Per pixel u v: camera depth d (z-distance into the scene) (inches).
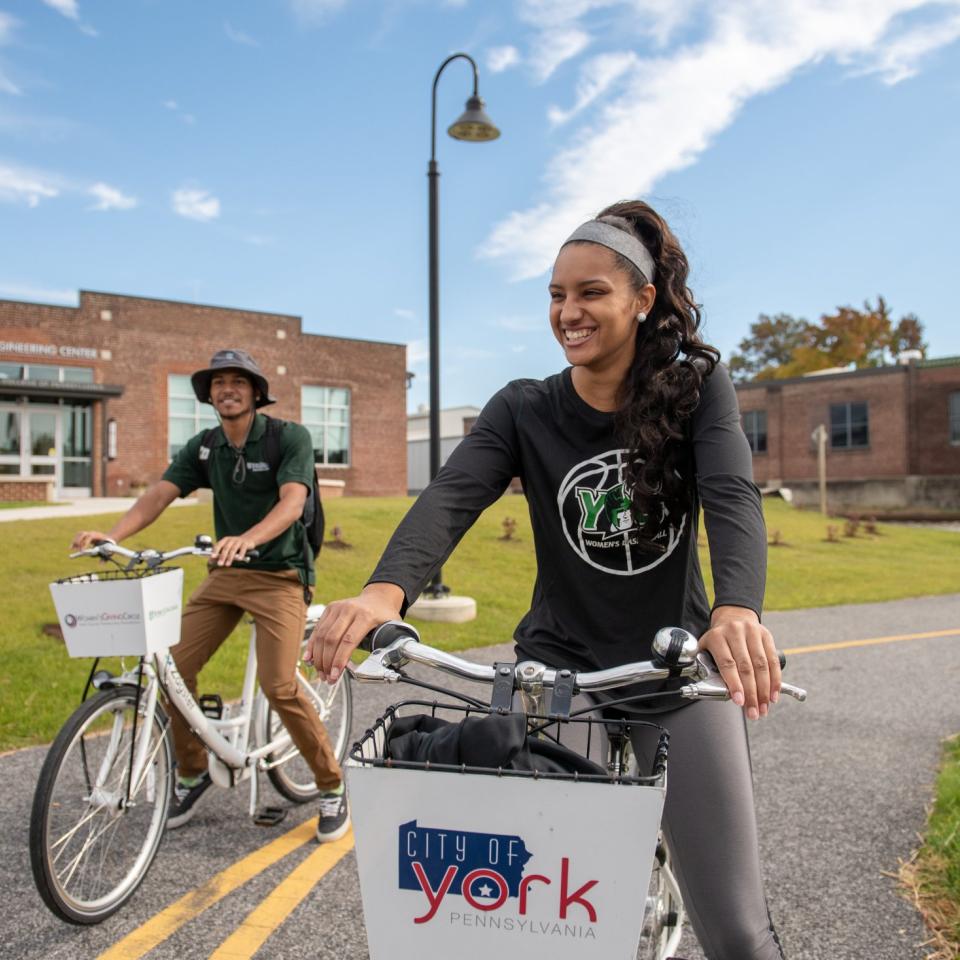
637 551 78.8
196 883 135.3
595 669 80.5
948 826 149.5
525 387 84.0
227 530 163.6
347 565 463.5
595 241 76.2
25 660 266.5
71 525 507.5
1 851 143.6
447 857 52.3
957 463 1278.3
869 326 2091.5
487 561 512.4
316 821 161.0
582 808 50.6
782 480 1413.6
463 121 381.1
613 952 51.0
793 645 341.1
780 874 138.6
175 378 1003.9
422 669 273.3
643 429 74.5
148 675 133.1
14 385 874.8
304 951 116.5
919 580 566.9
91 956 114.9
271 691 148.7
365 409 1160.2
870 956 114.7
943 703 247.9
